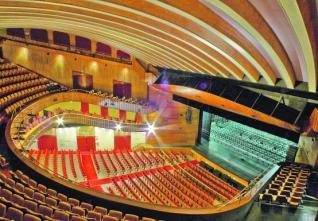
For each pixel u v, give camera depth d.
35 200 7.72
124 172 19.80
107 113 23.48
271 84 10.23
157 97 23.20
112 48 22.02
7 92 17.53
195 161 22.20
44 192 8.84
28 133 15.41
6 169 9.95
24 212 6.70
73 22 11.51
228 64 10.27
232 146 21.56
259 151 19.80
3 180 8.51
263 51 8.27
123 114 23.55
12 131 13.30
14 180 8.99
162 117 23.09
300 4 4.71
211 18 6.74
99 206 9.21
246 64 9.70
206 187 17.73
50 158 19.94
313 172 13.98
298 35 5.75
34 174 9.82
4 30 20.50
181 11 6.21
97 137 23.03
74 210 7.93
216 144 22.73
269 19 6.23
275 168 14.81
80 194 9.33
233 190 17.44
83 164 20.22
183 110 22.95
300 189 11.50
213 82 14.19
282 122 11.45
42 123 17.95
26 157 10.73
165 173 20.20
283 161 16.81
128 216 8.23
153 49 13.16
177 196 16.72
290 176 13.25
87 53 22.12
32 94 19.36
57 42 21.62
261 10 5.97
